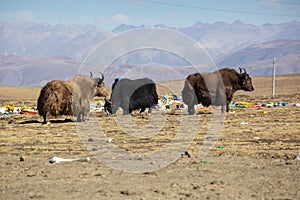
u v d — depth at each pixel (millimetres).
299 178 14367
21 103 59844
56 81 31500
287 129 27281
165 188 13062
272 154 18812
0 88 105250
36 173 15211
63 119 34969
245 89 38750
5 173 15242
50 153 19641
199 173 15102
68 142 23031
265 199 12031
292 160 17375
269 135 24797
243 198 12102
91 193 12508
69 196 12195
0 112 43344
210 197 12141
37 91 99875
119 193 12516
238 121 31969
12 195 12352
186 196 12219
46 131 27641
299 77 113062
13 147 21469
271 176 14648
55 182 13828
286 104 46656
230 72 38875
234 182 13836
